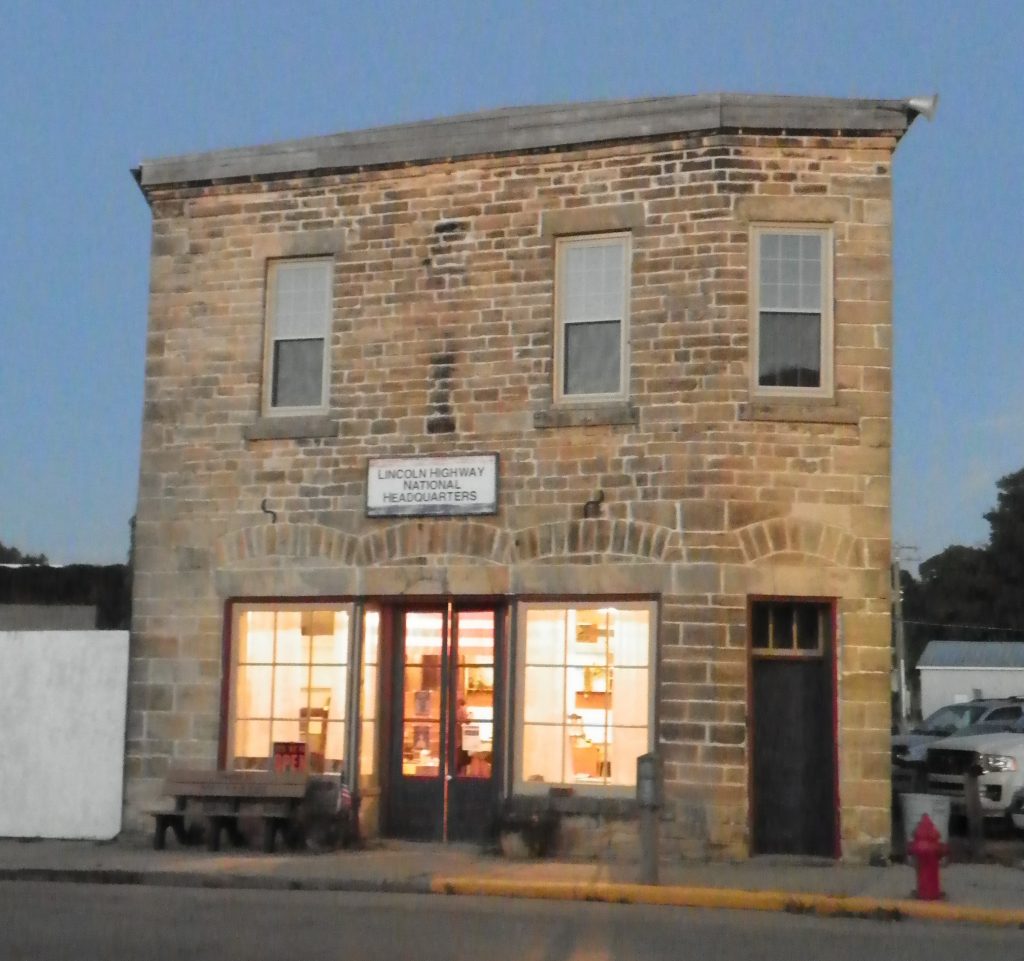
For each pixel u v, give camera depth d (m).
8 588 22.17
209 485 17.80
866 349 16.00
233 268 18.03
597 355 16.58
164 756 17.55
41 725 18.02
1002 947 11.34
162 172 18.25
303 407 17.69
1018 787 19.16
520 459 16.58
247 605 17.59
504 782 16.34
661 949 10.91
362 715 17.08
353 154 17.58
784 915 13.00
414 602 17.19
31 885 14.67
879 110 16.12
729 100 16.16
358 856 15.93
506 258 16.92
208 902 13.34
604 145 16.61
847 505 15.83
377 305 17.39
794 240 16.25
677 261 16.22
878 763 15.48
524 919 12.34
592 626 16.28
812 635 15.98
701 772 15.49
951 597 63.94
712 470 15.83
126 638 17.94
